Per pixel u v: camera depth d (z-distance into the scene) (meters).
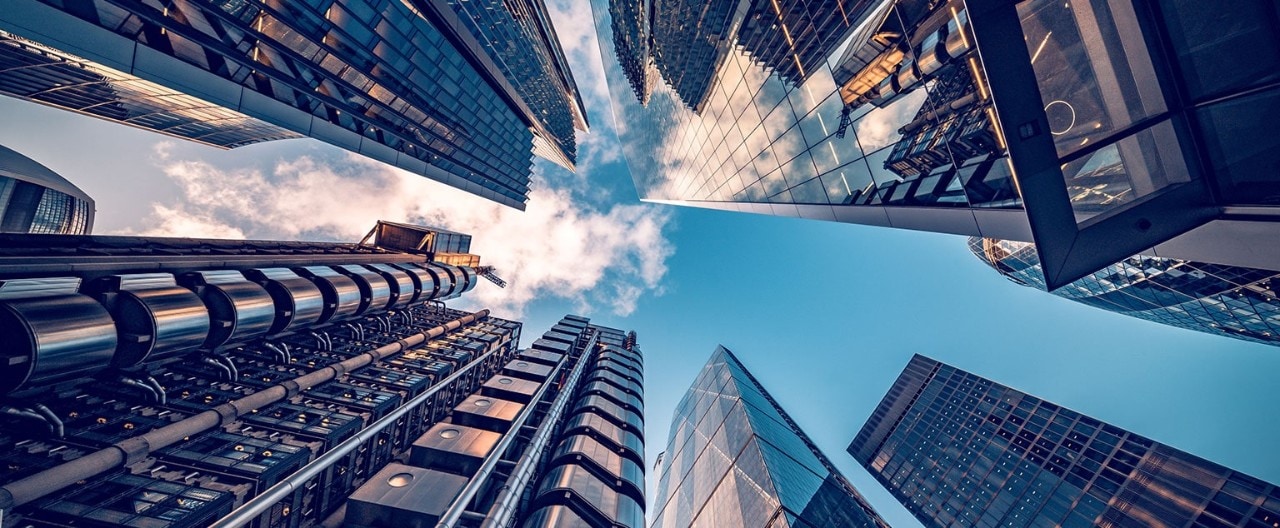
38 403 23.73
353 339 50.31
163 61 23.64
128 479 22.11
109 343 25.70
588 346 76.12
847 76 15.89
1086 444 108.62
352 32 33.75
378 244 82.19
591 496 35.78
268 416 31.83
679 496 82.88
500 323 85.19
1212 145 7.16
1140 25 7.40
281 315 38.69
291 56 30.88
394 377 44.94
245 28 26.83
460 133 57.12
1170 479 89.38
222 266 39.31
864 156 16.31
